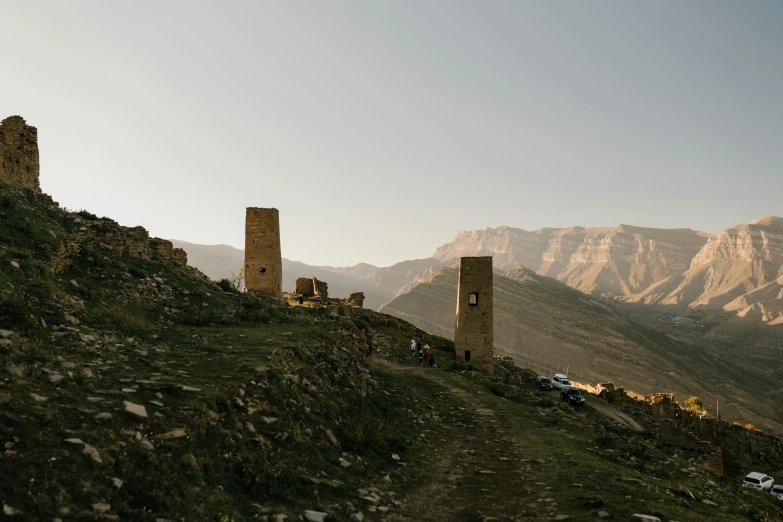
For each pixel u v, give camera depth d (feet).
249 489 35.24
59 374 37.27
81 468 27.45
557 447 66.13
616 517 40.09
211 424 38.40
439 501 44.60
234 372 49.29
